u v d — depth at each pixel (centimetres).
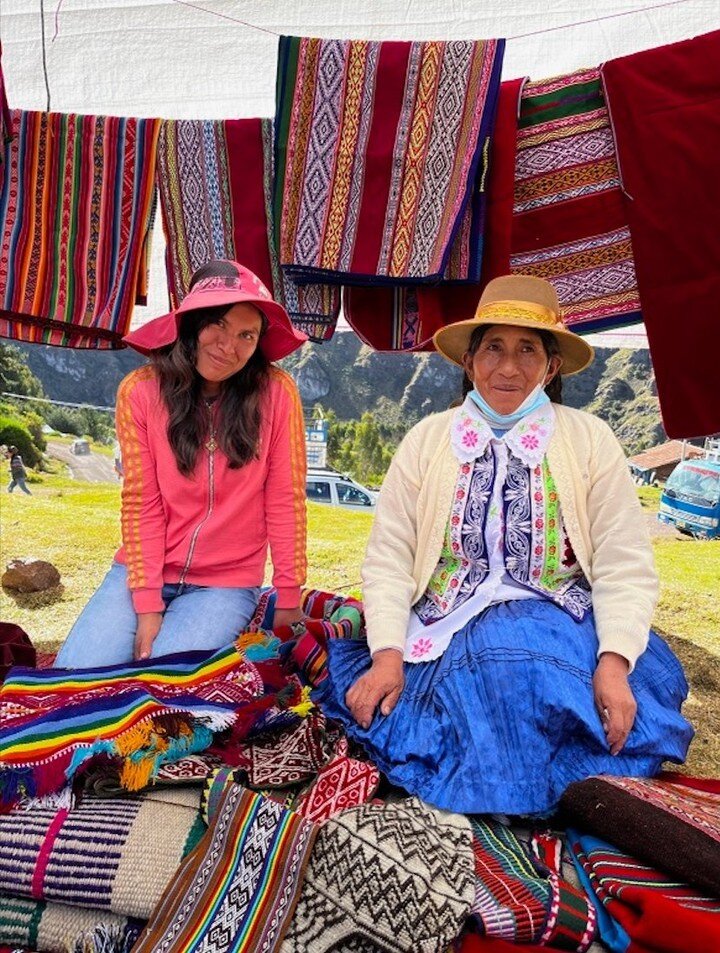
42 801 162
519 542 202
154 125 289
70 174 293
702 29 308
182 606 230
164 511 235
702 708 274
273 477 239
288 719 197
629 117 253
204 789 158
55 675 193
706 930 122
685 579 517
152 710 178
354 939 132
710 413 256
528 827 175
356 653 210
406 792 185
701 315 253
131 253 294
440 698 183
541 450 204
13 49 343
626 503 204
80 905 144
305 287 294
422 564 211
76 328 303
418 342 284
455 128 261
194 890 139
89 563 485
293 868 138
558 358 212
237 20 329
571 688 175
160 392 227
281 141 277
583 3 307
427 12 320
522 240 274
